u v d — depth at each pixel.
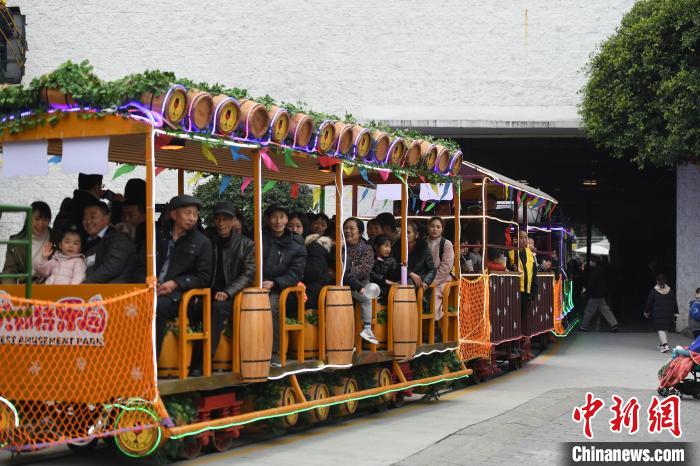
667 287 23.34
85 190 11.27
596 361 21.30
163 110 9.12
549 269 24.42
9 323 9.40
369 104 27.50
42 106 9.42
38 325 9.30
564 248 30.42
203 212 19.73
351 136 12.34
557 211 29.67
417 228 15.25
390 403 14.23
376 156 13.09
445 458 10.19
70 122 9.38
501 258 19.05
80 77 9.31
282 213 11.38
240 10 27.61
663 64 23.89
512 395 15.88
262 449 10.80
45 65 27.59
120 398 9.03
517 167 36.72
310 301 12.12
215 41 27.64
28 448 9.25
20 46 27.58
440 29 27.39
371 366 13.61
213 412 10.48
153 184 9.05
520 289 20.16
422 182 15.66
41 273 9.97
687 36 23.28
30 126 9.52
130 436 9.34
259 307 10.42
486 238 17.92
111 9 27.58
